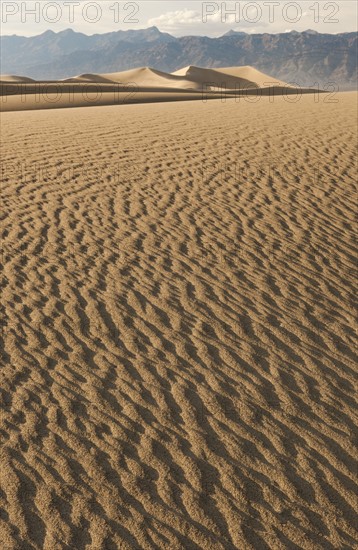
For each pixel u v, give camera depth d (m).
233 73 137.12
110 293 6.89
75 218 9.26
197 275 7.43
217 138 15.60
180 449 4.60
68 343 5.87
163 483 4.29
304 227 9.17
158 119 20.17
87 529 3.91
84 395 5.12
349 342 6.16
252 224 9.21
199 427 4.83
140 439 4.67
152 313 6.49
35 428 4.71
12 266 7.50
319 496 4.26
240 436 4.76
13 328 6.09
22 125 18.98
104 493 4.18
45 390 5.16
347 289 7.31
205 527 3.98
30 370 5.41
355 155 13.38
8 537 3.81
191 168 12.28
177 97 54.22
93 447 4.56
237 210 9.80
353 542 3.94
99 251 8.05
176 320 6.37
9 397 5.04
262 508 4.14
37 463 4.39
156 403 5.07
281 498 4.23
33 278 7.20
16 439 4.59
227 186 11.06
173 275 7.41
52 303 6.61
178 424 4.85
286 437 4.79
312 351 5.96
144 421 4.86
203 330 6.21
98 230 8.79
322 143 14.66
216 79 130.12
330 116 19.88
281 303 6.86
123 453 4.52
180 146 14.53
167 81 116.94
